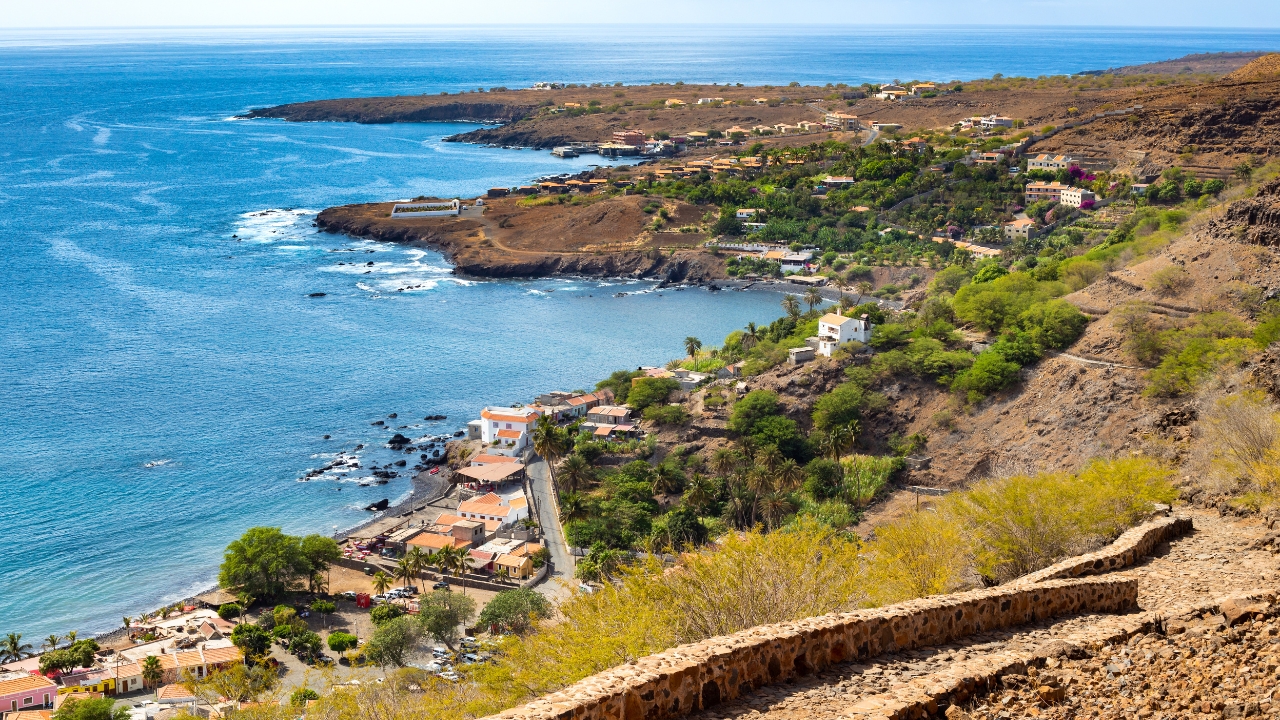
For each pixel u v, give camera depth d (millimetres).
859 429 117562
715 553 37250
